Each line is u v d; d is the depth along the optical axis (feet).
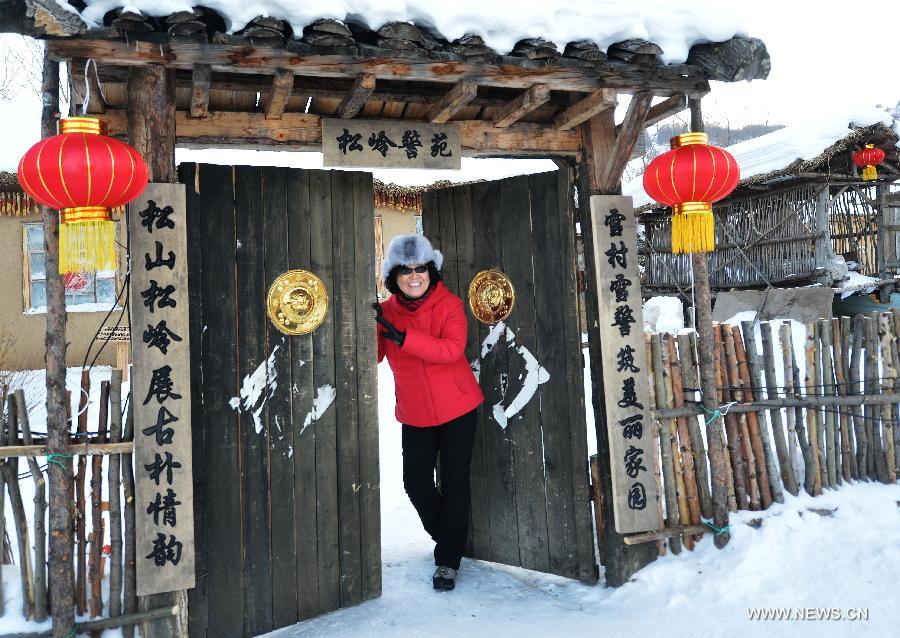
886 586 9.09
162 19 7.03
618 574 10.48
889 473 12.35
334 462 10.24
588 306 10.92
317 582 10.05
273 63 7.89
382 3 7.55
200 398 9.16
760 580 9.77
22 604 8.54
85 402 8.54
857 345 12.26
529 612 9.86
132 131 8.37
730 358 11.62
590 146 10.90
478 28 8.02
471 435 10.94
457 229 12.30
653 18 8.73
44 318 28.76
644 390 10.53
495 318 11.86
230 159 30.25
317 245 10.15
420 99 9.98
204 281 9.25
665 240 41.04
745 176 33.42
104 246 7.02
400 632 9.30
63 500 8.12
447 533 10.89
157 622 8.48
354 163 10.00
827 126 31.01
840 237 36.60
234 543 9.39
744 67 9.03
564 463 11.08
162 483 8.36
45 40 7.02
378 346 11.30
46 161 6.64
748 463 11.38
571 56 8.56
